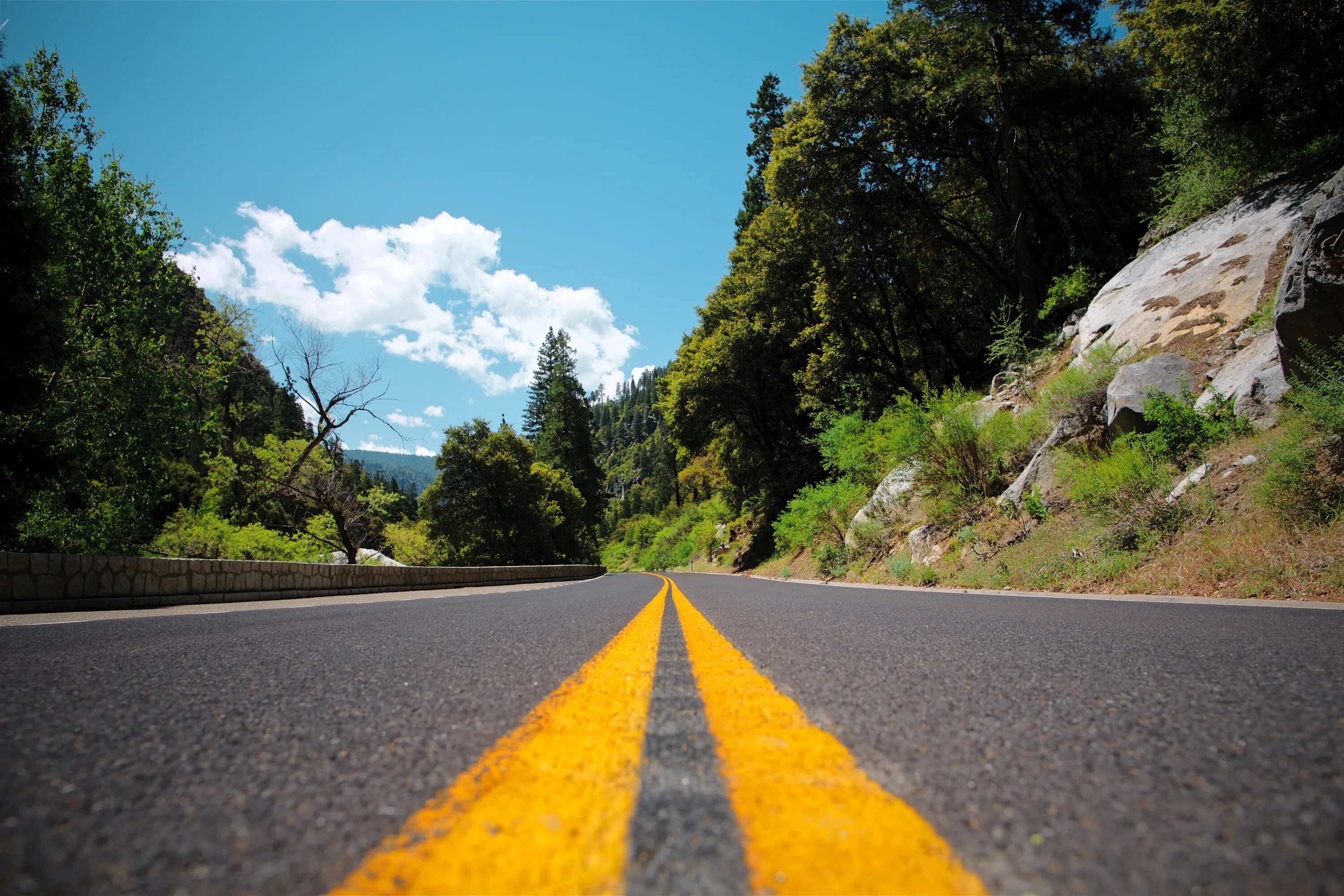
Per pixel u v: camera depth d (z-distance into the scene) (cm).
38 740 133
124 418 1736
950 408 1305
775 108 3741
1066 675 197
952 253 2706
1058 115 2344
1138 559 699
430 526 4341
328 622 459
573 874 73
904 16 2038
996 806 94
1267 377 780
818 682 193
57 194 1625
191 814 93
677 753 121
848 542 1612
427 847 81
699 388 3125
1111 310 1327
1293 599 499
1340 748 117
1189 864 74
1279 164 1222
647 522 8394
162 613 589
